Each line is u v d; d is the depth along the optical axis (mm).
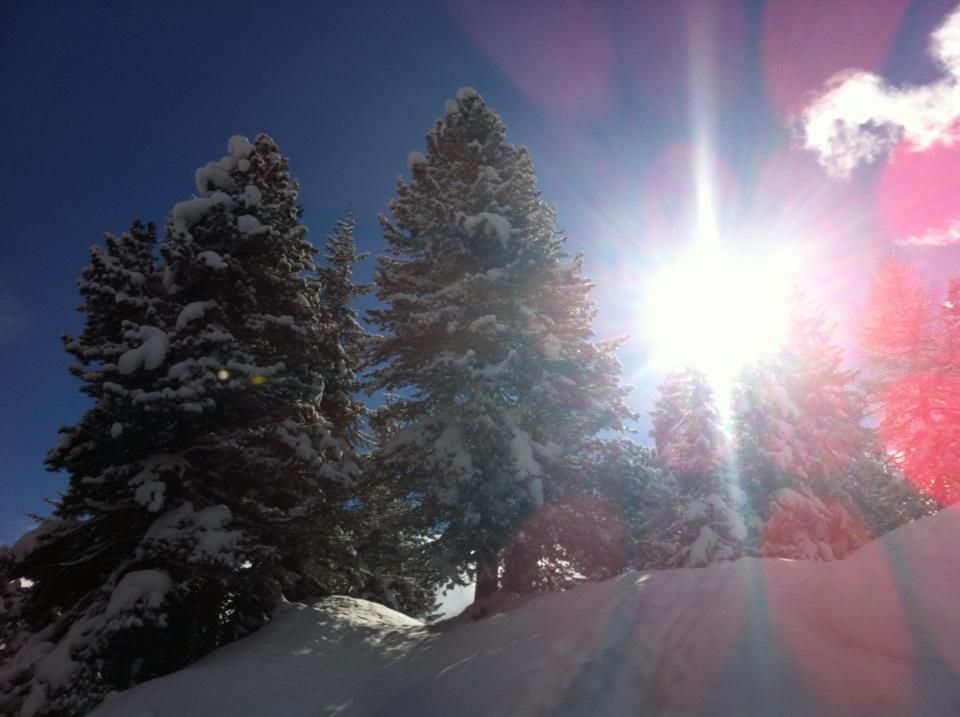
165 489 11672
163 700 9078
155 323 12844
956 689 3719
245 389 12828
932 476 21812
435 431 14656
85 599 11656
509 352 14766
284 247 15375
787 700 4398
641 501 15961
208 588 12195
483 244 15898
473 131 19609
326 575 16625
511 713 5926
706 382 20328
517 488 13227
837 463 19125
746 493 18484
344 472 13891
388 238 18375
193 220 13680
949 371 22656
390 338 16281
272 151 18031
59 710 9289
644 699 5277
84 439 11898
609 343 16938
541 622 8938
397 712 7969
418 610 22828
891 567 5516
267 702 9484
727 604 6684
